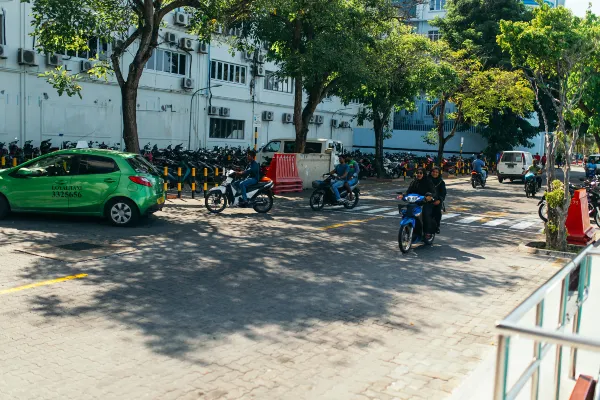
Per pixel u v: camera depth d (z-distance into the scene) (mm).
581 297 3805
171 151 24656
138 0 16281
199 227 12445
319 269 8891
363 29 22609
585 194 12359
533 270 9469
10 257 8914
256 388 4590
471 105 35375
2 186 12172
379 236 12258
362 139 48469
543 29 11008
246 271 8570
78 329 5852
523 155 32469
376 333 6035
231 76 31688
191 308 6676
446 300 7422
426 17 52375
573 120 11250
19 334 5668
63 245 9930
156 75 27016
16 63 21141
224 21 17625
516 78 35812
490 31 42188
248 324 6180
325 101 40000
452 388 4703
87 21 15266
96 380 4652
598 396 3297
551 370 3213
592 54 11172
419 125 50094
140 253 9562
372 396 4516
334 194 16406
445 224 14836
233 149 29406
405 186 27703
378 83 23172
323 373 4941
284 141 25875
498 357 2299
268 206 15469
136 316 6320
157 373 4820
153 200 12375
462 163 40250
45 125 22375
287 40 22234
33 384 4551
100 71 18516
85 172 12102
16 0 20875
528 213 18031
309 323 6285
